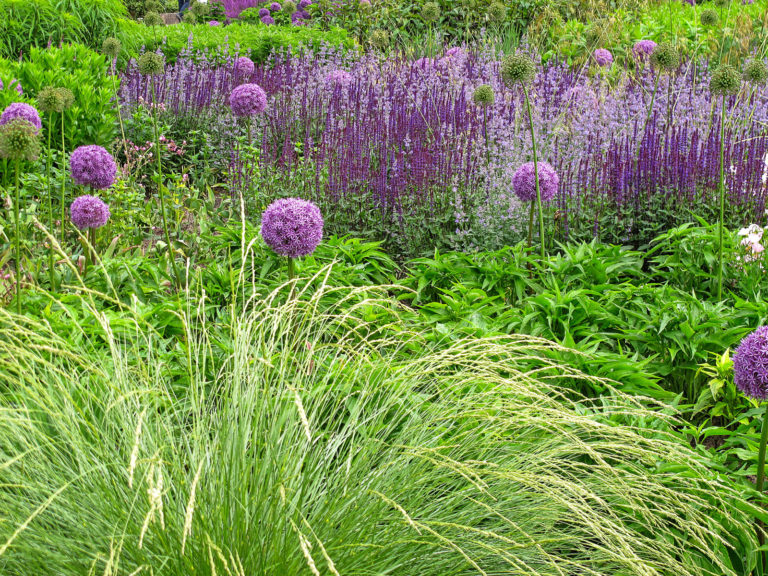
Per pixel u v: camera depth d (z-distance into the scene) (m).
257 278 4.61
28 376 2.24
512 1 12.48
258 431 2.32
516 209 5.32
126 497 2.10
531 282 4.59
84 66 7.58
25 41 9.98
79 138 6.67
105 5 10.95
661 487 2.35
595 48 10.38
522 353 3.49
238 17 18.50
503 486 2.42
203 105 8.39
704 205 5.24
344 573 2.08
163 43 11.27
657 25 11.26
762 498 2.48
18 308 3.31
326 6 14.12
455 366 3.30
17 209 3.28
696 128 5.86
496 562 2.26
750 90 6.69
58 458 2.24
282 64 10.16
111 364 2.84
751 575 2.53
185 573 1.99
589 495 2.13
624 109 6.38
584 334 3.99
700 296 4.75
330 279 4.46
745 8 10.91
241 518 2.05
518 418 2.40
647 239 5.38
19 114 4.48
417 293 4.39
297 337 2.75
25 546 1.91
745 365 2.44
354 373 2.82
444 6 12.82
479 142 5.82
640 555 2.40
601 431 2.44
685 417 3.73
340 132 6.32
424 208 5.39
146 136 7.75
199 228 5.35
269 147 7.07
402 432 2.54
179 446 2.42
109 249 4.77
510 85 4.59
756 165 5.29
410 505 2.24
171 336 3.80
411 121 6.24
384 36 9.92
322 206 5.68
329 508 2.13
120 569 1.97
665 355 3.87
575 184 5.47
